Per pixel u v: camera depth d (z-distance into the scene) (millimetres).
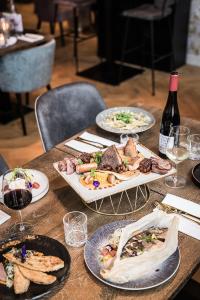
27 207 1414
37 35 3475
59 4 5207
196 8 4625
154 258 1104
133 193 1466
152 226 1234
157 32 4703
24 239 1236
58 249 1192
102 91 4324
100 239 1228
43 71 3336
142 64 4980
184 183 1508
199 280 2049
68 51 5555
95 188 1349
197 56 4898
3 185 1314
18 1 7949
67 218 1307
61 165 1456
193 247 1214
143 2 4613
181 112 3793
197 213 1347
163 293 1068
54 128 2053
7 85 3320
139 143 1701
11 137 3494
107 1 4379
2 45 3152
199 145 1710
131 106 2164
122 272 1076
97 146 1747
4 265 1153
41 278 1085
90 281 1113
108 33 4570
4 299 1047
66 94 2111
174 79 1599
